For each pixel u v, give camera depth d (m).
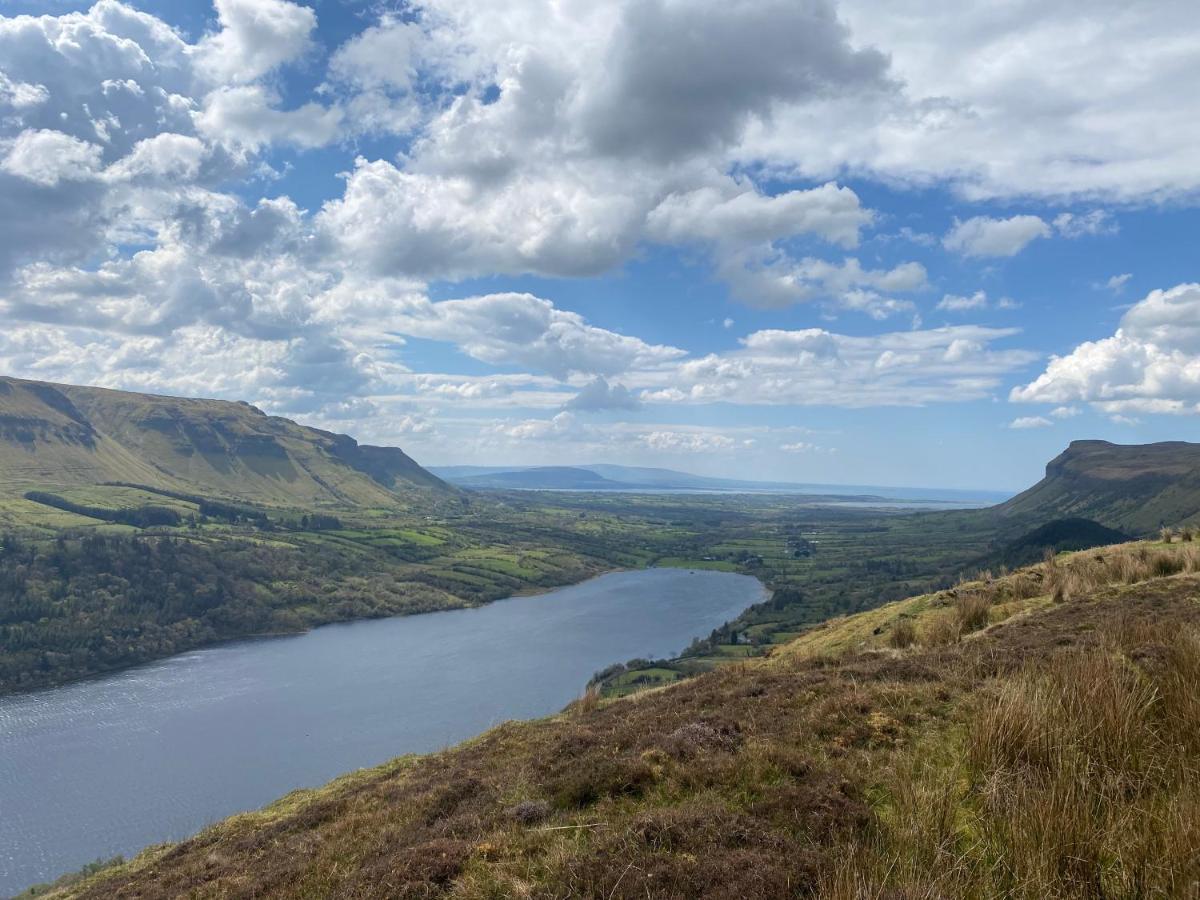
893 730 10.37
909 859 6.71
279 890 11.55
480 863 8.62
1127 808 6.75
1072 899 5.79
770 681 15.85
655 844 7.88
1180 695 8.84
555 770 12.05
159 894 14.81
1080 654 11.00
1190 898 5.42
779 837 7.53
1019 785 7.44
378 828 13.24
